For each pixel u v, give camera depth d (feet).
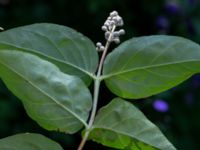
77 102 2.02
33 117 1.99
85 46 2.12
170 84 2.09
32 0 9.78
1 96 8.83
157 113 9.16
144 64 2.09
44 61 1.99
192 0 10.32
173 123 9.79
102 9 9.81
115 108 2.01
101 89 9.09
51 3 9.82
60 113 2.00
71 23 9.90
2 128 8.79
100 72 2.12
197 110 9.96
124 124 1.99
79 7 9.86
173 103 9.84
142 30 10.28
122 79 2.11
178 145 9.66
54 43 2.09
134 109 1.99
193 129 9.91
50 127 2.01
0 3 9.66
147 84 2.10
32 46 2.07
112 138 2.01
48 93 1.99
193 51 2.06
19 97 1.97
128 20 10.12
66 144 8.96
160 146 1.94
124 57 2.10
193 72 2.07
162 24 10.20
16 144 1.89
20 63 1.95
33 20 9.73
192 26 10.34
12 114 8.85
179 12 10.31
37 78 1.97
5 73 1.94
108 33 2.14
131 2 10.11
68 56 2.10
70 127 2.01
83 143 2.01
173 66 2.07
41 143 1.90
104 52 2.13
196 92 9.99
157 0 10.25
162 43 2.08
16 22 9.69
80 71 2.10
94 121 2.02
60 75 2.01
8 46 2.05
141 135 1.97
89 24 9.91
